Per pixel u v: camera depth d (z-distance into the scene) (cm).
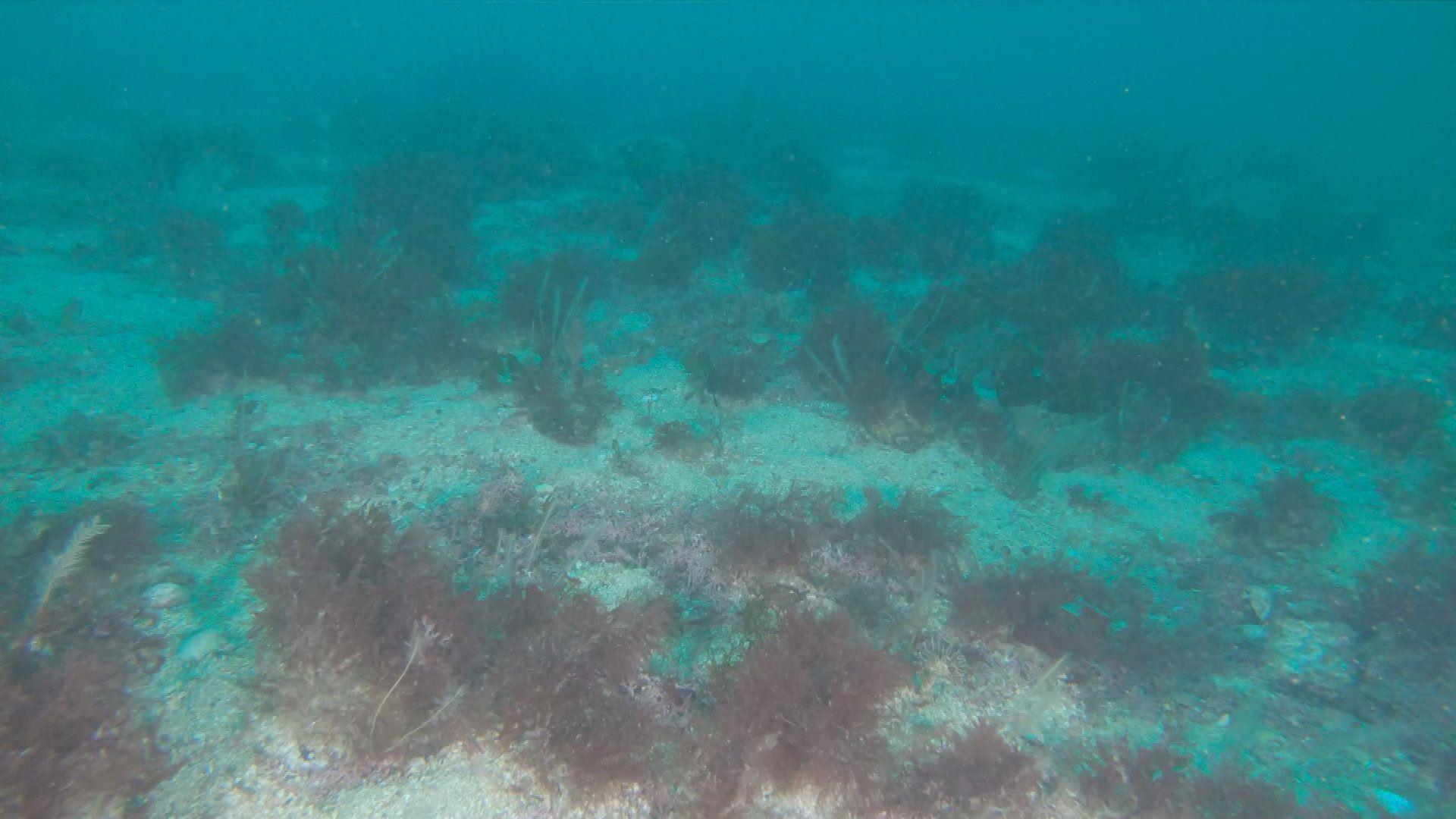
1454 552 117
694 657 90
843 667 81
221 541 100
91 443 115
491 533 104
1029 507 128
